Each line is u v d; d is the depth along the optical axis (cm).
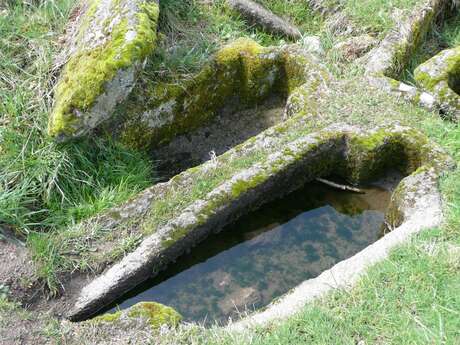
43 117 352
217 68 398
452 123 361
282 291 311
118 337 272
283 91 415
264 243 334
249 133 409
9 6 403
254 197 334
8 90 365
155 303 282
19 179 337
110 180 354
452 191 315
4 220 321
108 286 303
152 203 329
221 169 338
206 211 320
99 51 336
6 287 298
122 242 315
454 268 276
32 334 279
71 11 402
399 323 260
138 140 379
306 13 464
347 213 349
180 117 392
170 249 313
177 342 267
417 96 372
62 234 321
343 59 423
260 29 452
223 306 305
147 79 376
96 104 331
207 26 432
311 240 336
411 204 312
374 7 446
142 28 335
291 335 259
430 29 453
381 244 292
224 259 327
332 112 365
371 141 344
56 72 370
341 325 262
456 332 253
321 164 352
